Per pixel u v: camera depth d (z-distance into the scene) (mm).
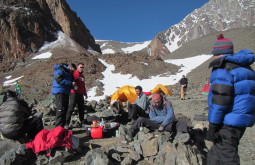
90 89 35594
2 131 4887
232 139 2809
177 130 5031
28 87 31047
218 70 2822
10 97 5086
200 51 90812
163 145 4562
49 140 4523
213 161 2922
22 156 4324
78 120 8062
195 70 45906
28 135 5359
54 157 4379
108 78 42469
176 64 55312
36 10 95625
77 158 4652
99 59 52188
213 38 99250
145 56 55500
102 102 13328
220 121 2797
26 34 82875
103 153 4258
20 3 92250
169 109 5238
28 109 5266
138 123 5438
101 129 6109
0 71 59688
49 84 34531
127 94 9148
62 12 104750
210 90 2977
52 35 90500
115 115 8477
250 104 2742
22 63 63031
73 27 104812
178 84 36562
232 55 2914
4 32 79625
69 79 6184
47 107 9258
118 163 4398
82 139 6012
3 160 4012
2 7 85562
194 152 4375
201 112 10141
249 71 2811
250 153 5039
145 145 4652
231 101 2762
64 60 47156
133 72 45781
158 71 47406
